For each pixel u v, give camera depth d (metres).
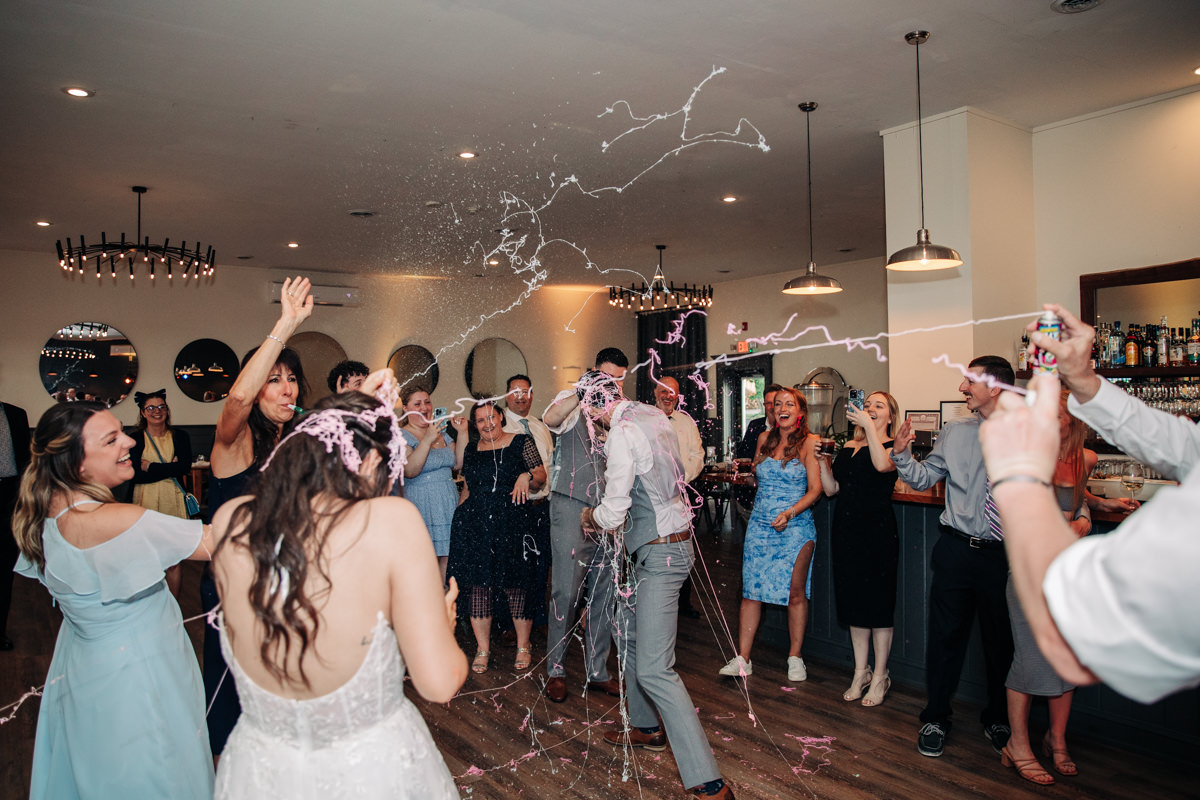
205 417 9.37
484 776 2.92
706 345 11.64
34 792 1.96
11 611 5.42
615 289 11.59
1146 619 0.66
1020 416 0.88
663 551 2.66
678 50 3.77
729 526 8.57
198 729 2.01
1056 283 4.83
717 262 9.66
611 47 3.73
